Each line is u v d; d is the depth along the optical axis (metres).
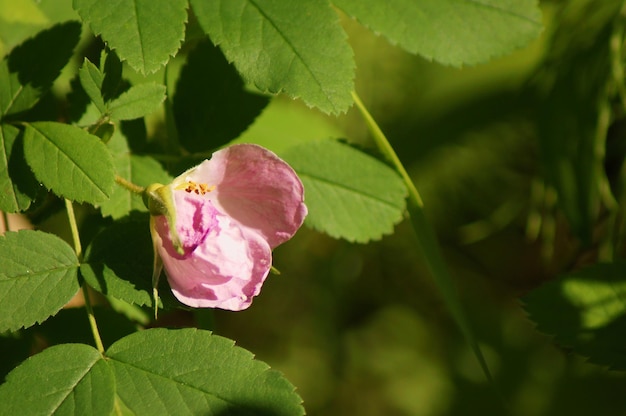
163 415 0.49
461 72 0.69
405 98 0.69
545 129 0.65
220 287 0.50
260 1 0.52
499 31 0.54
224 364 0.50
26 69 0.52
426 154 0.69
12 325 0.50
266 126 0.59
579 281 0.55
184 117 0.55
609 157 0.66
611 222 0.65
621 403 0.68
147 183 0.54
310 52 0.51
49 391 0.49
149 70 0.50
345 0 0.54
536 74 0.67
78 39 0.53
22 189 0.51
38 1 0.54
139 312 0.55
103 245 0.51
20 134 0.51
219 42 0.51
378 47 0.68
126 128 0.54
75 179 0.50
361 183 0.55
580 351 0.55
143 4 0.51
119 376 0.50
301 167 0.55
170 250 0.50
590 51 0.64
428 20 0.54
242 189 0.51
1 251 0.50
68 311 0.54
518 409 0.70
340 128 0.68
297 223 0.51
